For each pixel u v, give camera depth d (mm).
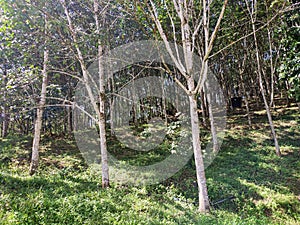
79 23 8992
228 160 9320
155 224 4750
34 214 4469
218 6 10016
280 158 8812
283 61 7922
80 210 4965
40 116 8906
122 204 5777
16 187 6344
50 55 7750
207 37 6328
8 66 8672
